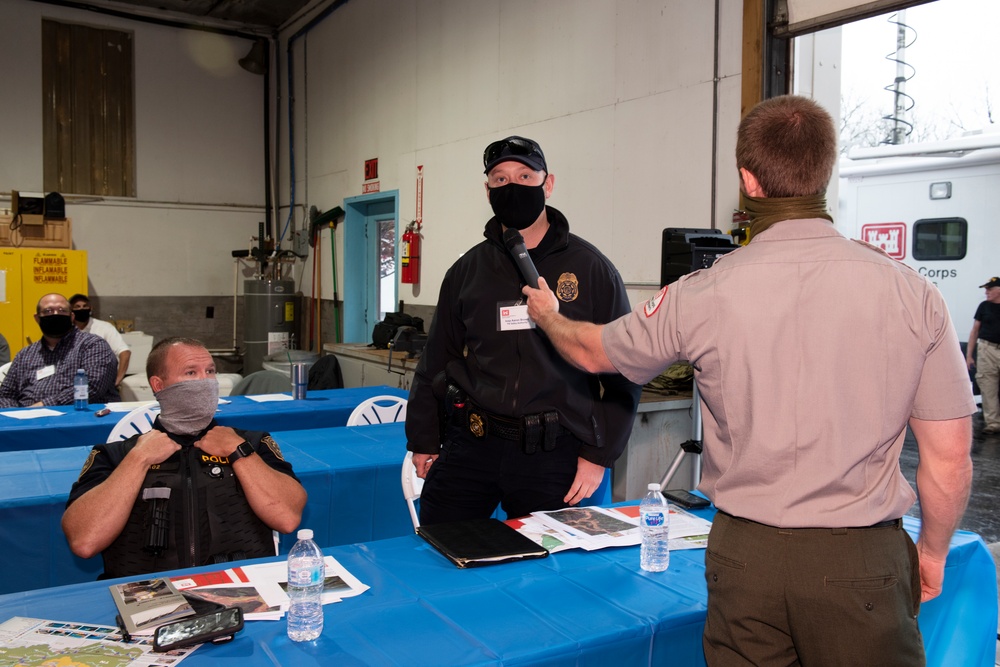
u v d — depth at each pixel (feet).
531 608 4.43
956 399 3.47
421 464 6.86
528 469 6.25
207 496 5.90
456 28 18.31
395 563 5.14
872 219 20.33
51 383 13.50
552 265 6.40
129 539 5.75
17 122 24.63
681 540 5.71
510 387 6.12
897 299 3.42
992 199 18.25
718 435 3.77
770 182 3.69
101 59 25.81
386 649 3.89
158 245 27.02
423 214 20.06
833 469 3.39
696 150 12.18
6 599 4.49
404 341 18.19
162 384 6.13
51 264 21.91
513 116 16.48
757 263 3.63
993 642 5.73
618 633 4.11
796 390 3.45
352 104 23.53
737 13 11.41
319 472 8.50
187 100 27.17
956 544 5.51
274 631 4.10
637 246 13.42
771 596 3.42
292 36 27.12
